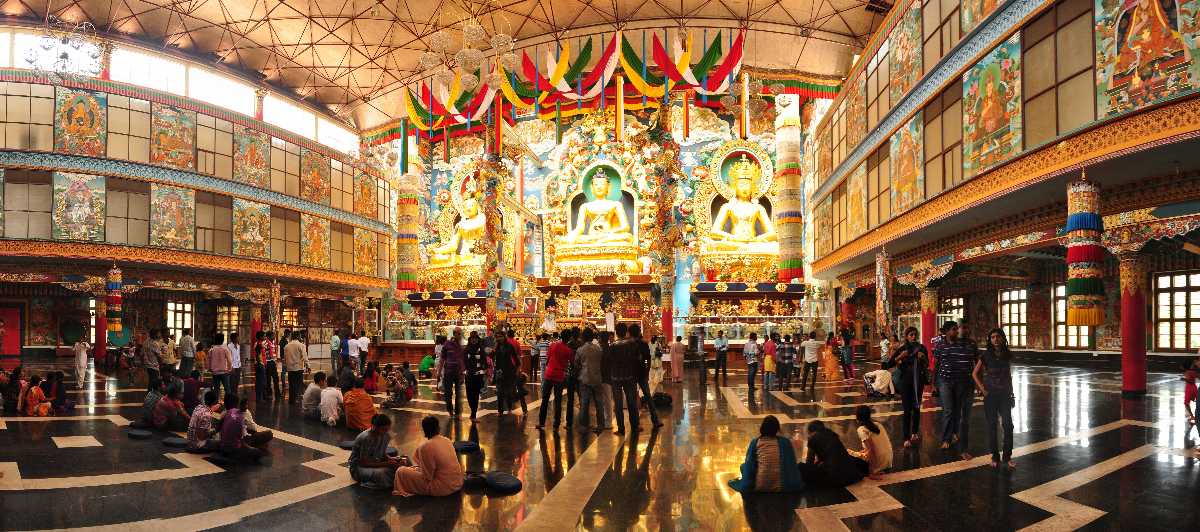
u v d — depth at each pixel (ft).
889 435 33.35
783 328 98.17
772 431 23.20
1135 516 19.61
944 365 28.94
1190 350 69.10
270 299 103.50
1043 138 39.73
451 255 120.98
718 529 19.06
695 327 93.61
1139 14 33.55
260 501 22.35
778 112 104.12
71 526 19.77
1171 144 32.07
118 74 87.92
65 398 44.37
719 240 110.63
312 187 110.01
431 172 125.18
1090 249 36.29
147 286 90.12
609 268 111.45
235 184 97.60
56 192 82.53
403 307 118.21
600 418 35.47
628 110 106.42
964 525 19.10
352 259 118.42
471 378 39.88
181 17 88.79
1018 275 86.63
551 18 93.04
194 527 19.69
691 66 84.12
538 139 120.88
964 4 48.19
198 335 107.34
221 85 98.63
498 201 89.45
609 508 21.15
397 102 112.78
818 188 90.58
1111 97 34.88
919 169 55.26
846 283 89.66
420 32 95.35
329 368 89.61
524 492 23.20
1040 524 19.06
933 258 61.21
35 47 82.79
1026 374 67.87
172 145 90.89
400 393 46.88
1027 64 41.34
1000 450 28.76
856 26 88.79
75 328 95.25
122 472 26.66
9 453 30.40
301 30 94.07
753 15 89.92
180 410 36.91
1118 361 75.77
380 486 23.70
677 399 49.32
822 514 20.22
